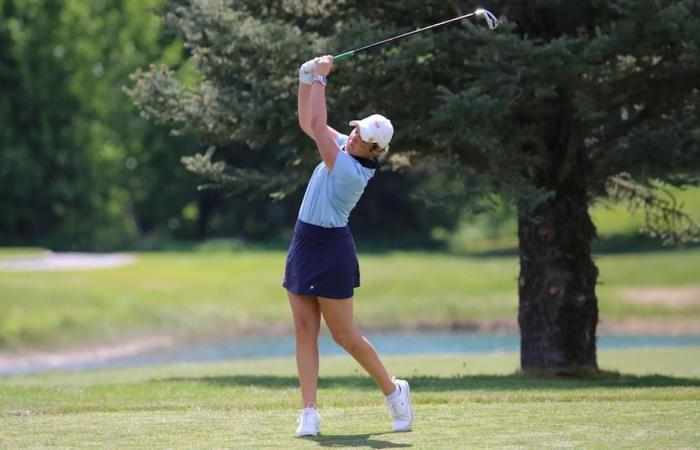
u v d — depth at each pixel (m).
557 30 47.59
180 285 114.69
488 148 44.50
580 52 43.09
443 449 22.09
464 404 30.48
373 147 24.14
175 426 26.05
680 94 46.56
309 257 24.27
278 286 118.00
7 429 25.77
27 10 176.00
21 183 174.25
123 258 142.25
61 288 105.12
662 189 51.44
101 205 185.00
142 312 100.00
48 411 30.20
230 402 32.25
